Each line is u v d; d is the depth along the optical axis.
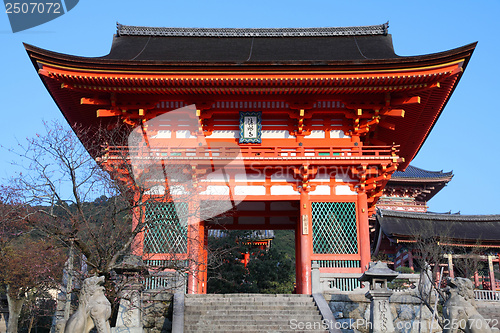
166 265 22.92
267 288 43.12
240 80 27.78
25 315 40.53
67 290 24.36
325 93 29.11
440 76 27.50
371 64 27.16
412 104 30.52
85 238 20.89
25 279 32.28
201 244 26.09
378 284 20.34
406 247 47.97
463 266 45.94
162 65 27.34
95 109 31.20
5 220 19.44
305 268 27.61
